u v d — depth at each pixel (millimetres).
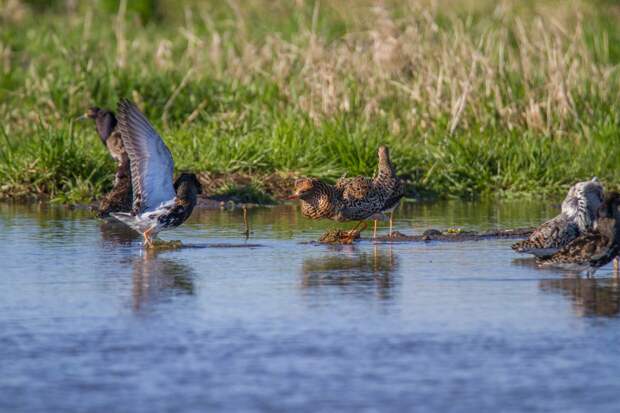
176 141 22000
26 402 8594
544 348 9984
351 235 15695
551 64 23516
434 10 27047
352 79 23797
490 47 24562
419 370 9367
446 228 17031
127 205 17609
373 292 12203
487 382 9062
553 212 18891
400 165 21234
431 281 12797
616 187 20703
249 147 21344
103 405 8523
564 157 21875
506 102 23406
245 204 19859
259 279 12898
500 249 15062
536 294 12102
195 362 9578
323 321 10898
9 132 22672
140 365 9492
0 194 20500
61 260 14109
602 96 23734
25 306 11516
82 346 10047
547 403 8586
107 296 11977
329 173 20906
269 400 8633
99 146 21562
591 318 11016
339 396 8727
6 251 14766
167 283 12648
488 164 21672
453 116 22375
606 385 8992
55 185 20500
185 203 14844
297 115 22781
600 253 12875
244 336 10359
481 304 11617
